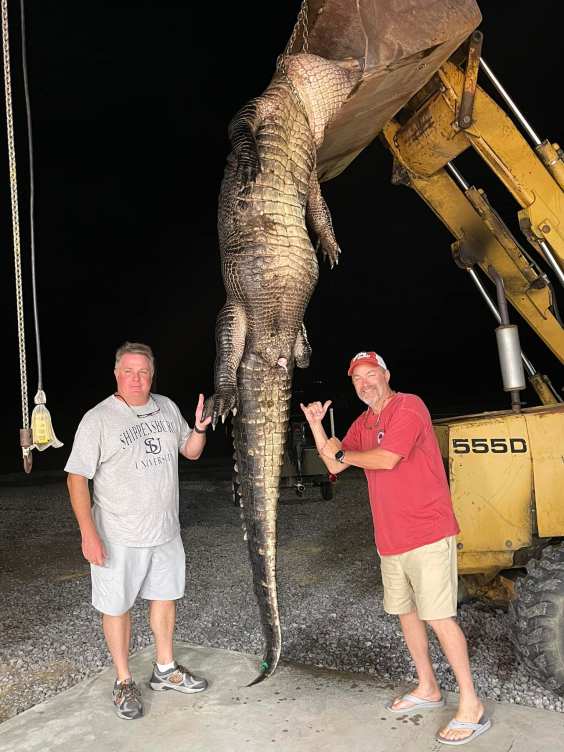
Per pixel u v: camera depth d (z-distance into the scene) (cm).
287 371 321
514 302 500
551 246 424
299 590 546
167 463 357
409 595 333
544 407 449
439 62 362
